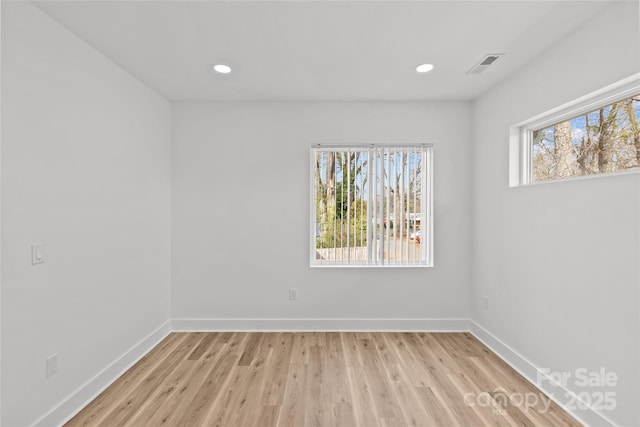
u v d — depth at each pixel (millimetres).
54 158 1894
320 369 2543
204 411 2027
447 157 3324
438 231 3342
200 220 3350
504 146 2736
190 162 3342
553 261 2180
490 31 2006
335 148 3338
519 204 2545
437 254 3344
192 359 2723
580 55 1937
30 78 1736
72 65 2027
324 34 2051
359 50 2254
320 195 3365
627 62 1644
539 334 2314
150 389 2275
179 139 3336
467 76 2680
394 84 2859
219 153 3344
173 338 3168
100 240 2299
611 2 1713
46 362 1835
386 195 3334
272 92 3059
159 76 2695
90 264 2197
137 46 2201
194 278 3361
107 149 2373
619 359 1704
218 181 3346
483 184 3084
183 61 2424
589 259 1886
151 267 2990
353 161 3334
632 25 1615
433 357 2754
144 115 2865
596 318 1839
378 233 3344
